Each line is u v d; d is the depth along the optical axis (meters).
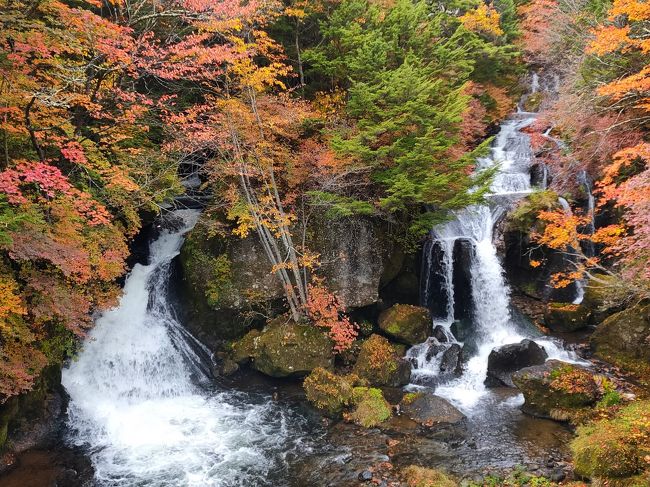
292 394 11.05
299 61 14.09
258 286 12.50
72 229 8.50
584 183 15.99
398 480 7.78
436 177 11.06
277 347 11.42
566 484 7.21
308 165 12.41
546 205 14.94
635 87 10.16
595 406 9.48
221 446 9.02
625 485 6.58
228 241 12.70
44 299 8.23
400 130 11.75
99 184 11.38
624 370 11.12
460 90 12.39
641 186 8.36
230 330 12.55
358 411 9.88
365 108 11.90
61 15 8.39
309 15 14.16
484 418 9.70
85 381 10.28
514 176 17.89
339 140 11.30
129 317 11.72
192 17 11.09
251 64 11.83
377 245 13.27
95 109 9.55
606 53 12.91
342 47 13.84
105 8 12.91
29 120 8.52
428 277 14.47
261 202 12.08
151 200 11.56
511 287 15.24
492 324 13.76
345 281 12.82
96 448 8.89
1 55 7.81
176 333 12.21
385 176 12.02
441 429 9.30
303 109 12.57
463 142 13.82
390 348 11.80
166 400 10.87
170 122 11.46
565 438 8.80
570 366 10.12
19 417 8.67
